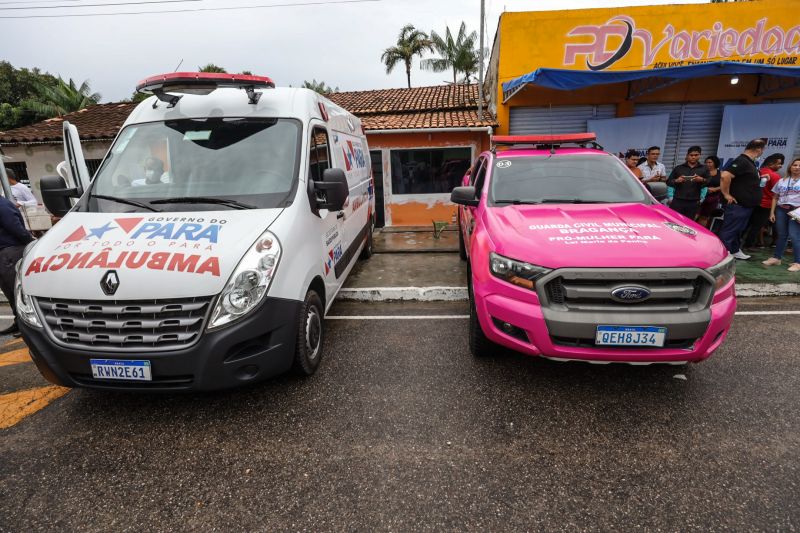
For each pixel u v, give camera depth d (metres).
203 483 2.25
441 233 9.45
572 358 2.65
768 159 6.64
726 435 2.52
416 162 10.33
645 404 2.84
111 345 2.44
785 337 3.82
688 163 6.41
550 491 2.14
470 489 2.17
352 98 14.59
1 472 2.37
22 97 31.27
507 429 2.63
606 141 9.14
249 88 3.63
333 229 4.04
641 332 2.53
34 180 12.16
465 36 22.11
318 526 1.97
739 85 8.70
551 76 7.45
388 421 2.74
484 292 2.97
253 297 2.55
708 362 3.39
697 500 2.06
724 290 2.67
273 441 2.57
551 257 2.66
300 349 3.04
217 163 3.32
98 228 2.76
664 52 8.61
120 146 3.52
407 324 4.41
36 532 1.98
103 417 2.85
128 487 2.24
